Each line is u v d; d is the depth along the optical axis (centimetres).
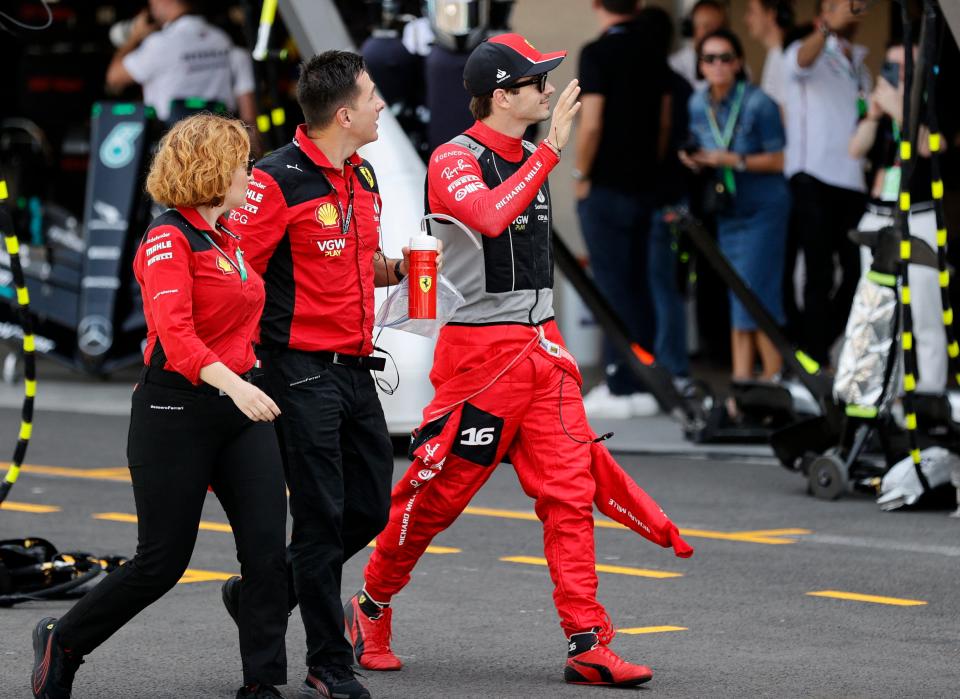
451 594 2134
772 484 3006
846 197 3953
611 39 3788
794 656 1806
